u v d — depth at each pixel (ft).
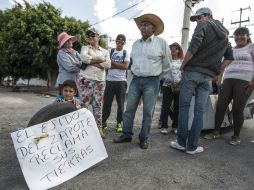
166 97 18.44
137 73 15.07
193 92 14.29
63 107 12.00
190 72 14.06
